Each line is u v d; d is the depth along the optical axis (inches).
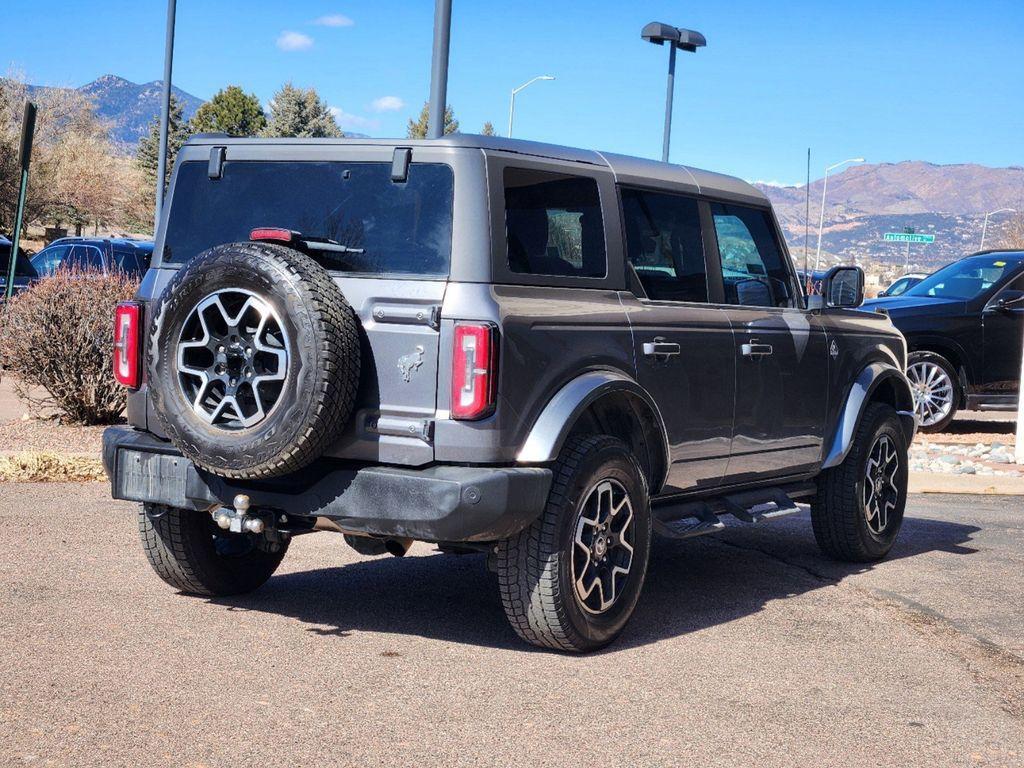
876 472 310.5
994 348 595.8
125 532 300.4
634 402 225.1
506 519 195.9
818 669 211.9
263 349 192.1
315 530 210.7
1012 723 186.1
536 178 213.0
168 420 199.6
